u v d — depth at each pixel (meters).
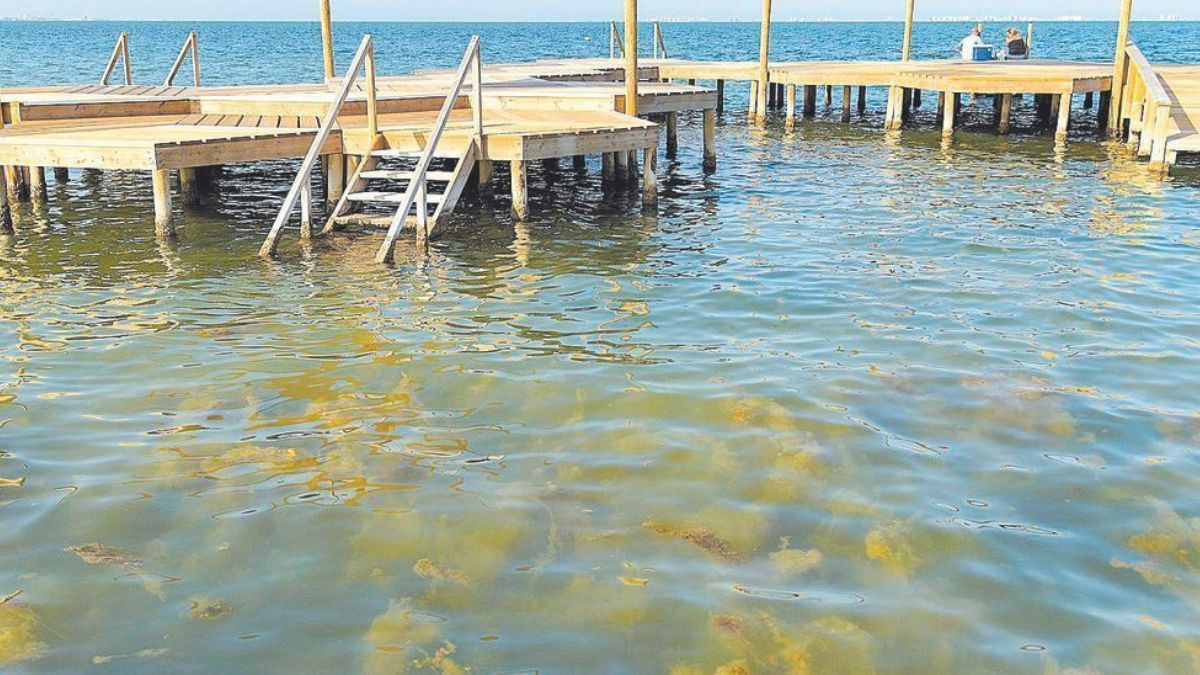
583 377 7.14
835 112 27.86
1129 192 14.42
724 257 10.86
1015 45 30.03
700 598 4.42
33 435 6.18
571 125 13.34
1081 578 4.58
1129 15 20.11
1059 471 5.64
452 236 11.93
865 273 10.09
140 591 4.50
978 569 4.65
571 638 4.14
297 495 5.39
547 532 4.99
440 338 8.05
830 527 5.04
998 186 15.17
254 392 6.89
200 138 11.48
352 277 10.01
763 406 6.59
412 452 5.93
